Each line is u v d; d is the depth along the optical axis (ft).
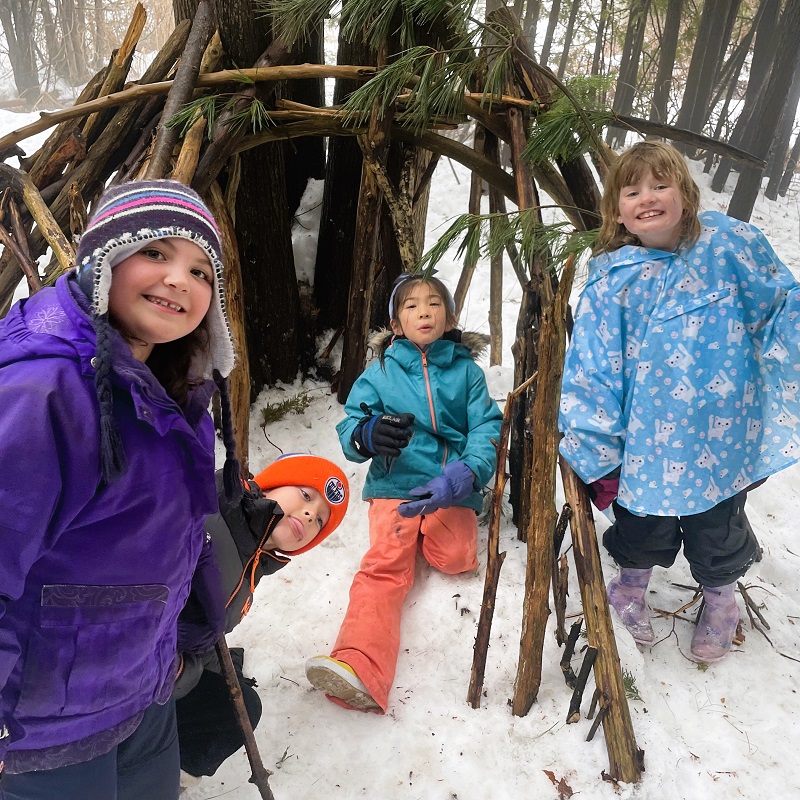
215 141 7.28
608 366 5.79
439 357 7.74
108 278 2.98
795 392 5.79
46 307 3.11
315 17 8.13
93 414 3.01
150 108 8.30
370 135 8.02
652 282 5.72
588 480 5.96
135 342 3.37
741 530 6.18
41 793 3.75
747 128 18.69
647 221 5.54
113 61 8.35
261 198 9.20
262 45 8.61
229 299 7.64
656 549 6.48
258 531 5.10
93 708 3.58
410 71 7.32
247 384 8.03
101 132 8.45
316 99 10.98
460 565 7.27
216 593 4.56
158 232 3.04
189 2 8.93
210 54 8.15
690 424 5.70
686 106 18.33
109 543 3.32
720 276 5.66
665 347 5.69
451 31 8.30
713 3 16.65
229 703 5.10
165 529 3.51
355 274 9.12
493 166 8.96
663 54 17.62
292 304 10.12
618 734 5.42
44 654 3.30
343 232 10.32
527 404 7.55
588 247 6.73
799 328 5.60
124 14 34.88
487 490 8.63
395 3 7.19
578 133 7.84
